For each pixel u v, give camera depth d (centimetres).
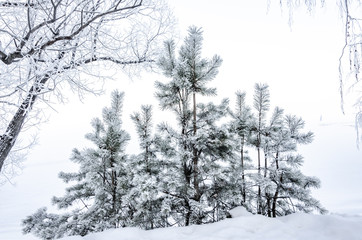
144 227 554
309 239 395
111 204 611
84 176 738
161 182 527
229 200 582
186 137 541
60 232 599
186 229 485
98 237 453
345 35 220
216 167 550
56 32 293
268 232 436
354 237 375
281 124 680
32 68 280
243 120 675
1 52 279
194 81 544
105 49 367
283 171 642
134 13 358
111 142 586
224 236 426
